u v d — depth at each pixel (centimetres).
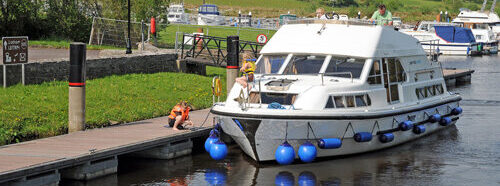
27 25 3331
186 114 1581
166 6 3909
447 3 12375
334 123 1395
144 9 3612
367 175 1349
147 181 1288
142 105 1859
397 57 1648
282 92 1408
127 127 1596
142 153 1495
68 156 1227
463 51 5416
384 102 1557
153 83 2169
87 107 1734
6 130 1442
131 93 1962
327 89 1409
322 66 1518
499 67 4322
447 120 1852
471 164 1459
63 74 2033
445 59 5031
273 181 1299
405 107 1625
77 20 3447
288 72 1552
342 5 10756
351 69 1515
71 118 1530
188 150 1538
